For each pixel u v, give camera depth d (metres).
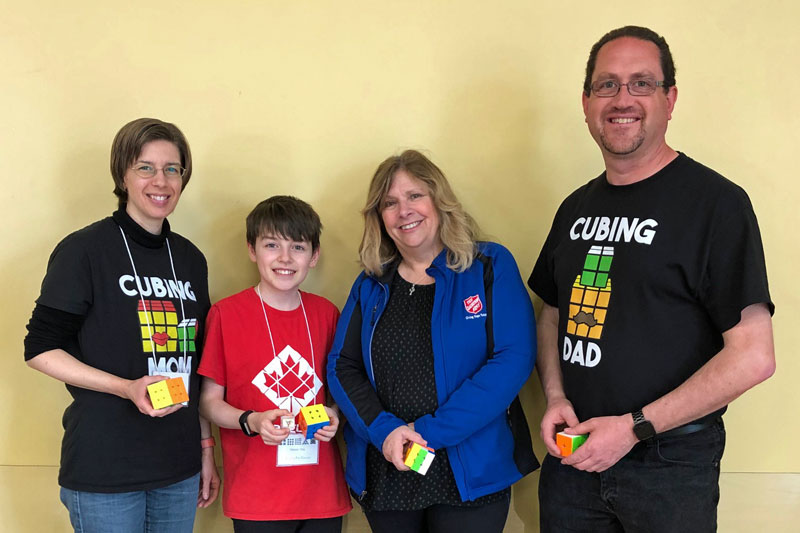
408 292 1.90
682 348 1.56
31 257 2.25
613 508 1.65
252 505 1.86
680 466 1.57
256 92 2.25
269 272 1.92
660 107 1.61
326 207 2.29
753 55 2.20
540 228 2.28
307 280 2.31
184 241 1.98
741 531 2.26
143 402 1.58
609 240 1.66
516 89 2.25
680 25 2.21
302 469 1.89
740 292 1.46
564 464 1.74
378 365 1.83
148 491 1.78
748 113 2.21
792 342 2.22
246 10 2.23
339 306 2.32
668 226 1.57
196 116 2.25
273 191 2.28
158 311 1.77
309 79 2.25
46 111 2.23
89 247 1.70
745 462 2.25
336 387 1.87
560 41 2.23
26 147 2.23
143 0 2.22
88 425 1.68
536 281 1.99
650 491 1.58
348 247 2.30
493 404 1.71
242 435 1.92
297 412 1.93
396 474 1.78
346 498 1.99
